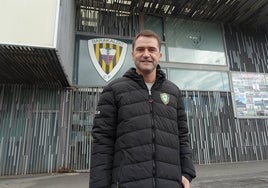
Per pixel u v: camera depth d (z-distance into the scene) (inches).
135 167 54.9
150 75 66.1
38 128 256.5
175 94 68.6
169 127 61.7
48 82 261.6
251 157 309.6
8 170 240.4
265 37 377.7
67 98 272.2
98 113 62.2
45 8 185.9
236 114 321.7
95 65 296.2
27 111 258.5
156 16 335.3
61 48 200.8
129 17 325.1
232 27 367.2
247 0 303.7
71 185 183.2
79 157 257.4
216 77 333.1
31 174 241.4
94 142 59.8
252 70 352.2
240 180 186.1
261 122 329.4
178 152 62.0
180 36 337.4
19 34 177.0
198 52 337.7
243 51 358.6
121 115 59.6
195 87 321.1
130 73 65.4
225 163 291.7
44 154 251.0
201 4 313.7
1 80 252.4
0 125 249.9
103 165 57.0
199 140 299.0
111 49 306.5
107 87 64.5
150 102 62.1
